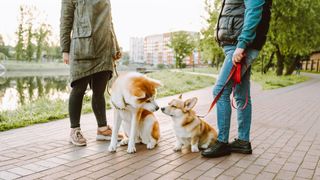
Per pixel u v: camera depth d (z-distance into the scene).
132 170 3.44
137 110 4.16
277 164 3.70
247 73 4.10
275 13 24.41
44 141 4.73
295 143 4.74
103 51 4.53
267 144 4.66
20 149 4.24
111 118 7.14
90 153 4.09
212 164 3.67
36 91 19.05
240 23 3.92
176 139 4.51
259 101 10.92
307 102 10.84
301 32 25.73
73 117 4.51
